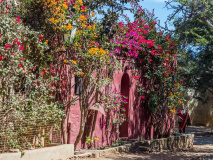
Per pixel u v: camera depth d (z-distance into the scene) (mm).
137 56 14477
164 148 13836
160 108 15242
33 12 9805
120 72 13305
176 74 15742
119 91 13172
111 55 11891
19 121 8273
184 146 15164
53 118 8984
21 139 8281
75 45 9734
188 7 17625
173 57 15797
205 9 17922
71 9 10648
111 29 12773
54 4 9461
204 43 19016
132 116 14125
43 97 8898
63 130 10133
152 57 14938
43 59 9492
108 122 12523
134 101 14305
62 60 9867
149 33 15062
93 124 11617
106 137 12609
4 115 7945
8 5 9633
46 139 9047
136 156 11156
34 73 9469
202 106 29328
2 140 7898
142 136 14453
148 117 15242
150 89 14977
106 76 12219
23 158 7906
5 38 8062
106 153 10945
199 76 23906
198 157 11883
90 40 10445
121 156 10844
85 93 10742
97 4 13031
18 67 8484
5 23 8070
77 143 10523
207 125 28984
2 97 8172
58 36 9852
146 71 15109
